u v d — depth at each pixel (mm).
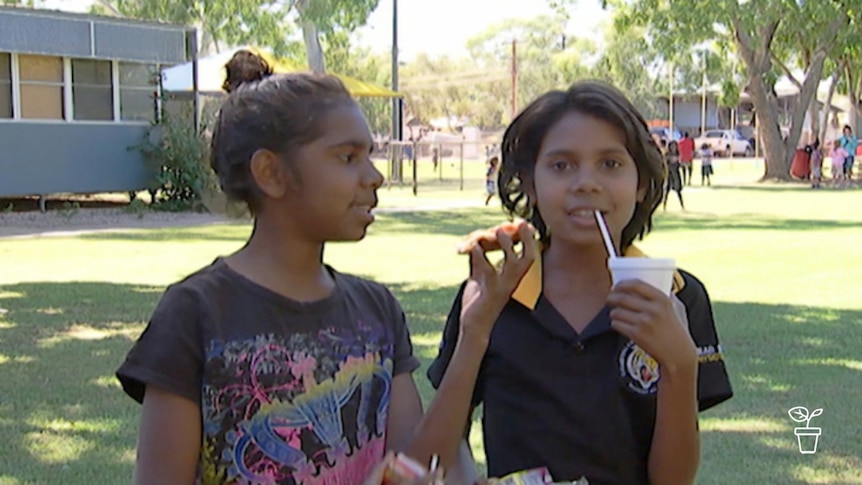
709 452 5180
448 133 75188
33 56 19969
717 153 62375
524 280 2502
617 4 32062
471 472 2393
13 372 6789
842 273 11641
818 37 32625
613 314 2162
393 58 36969
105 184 21188
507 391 2477
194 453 2051
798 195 26578
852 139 32344
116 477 4848
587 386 2430
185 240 15562
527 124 2496
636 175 2465
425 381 6324
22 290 10289
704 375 2520
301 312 2125
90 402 6078
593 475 2418
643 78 69375
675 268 2186
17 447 5246
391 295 2383
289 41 40375
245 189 2145
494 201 24328
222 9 37000
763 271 11812
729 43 34500
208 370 2041
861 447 5281
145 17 38219
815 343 7699
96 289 10383
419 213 20703
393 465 2053
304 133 2090
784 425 5621
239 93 2178
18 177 19844
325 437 2102
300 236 2143
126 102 21578
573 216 2416
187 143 21266
